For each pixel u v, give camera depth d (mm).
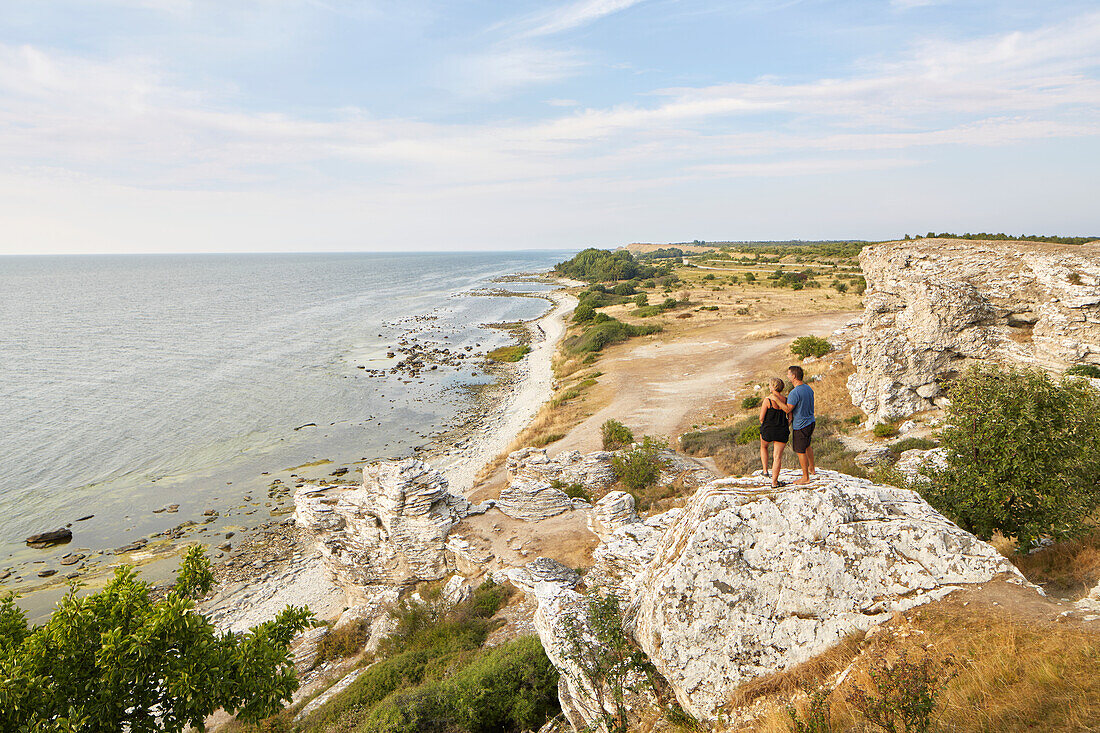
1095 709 6457
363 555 29750
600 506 26641
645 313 115250
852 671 8422
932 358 33969
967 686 7434
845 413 40938
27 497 44281
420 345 103125
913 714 6812
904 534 9773
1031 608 8547
